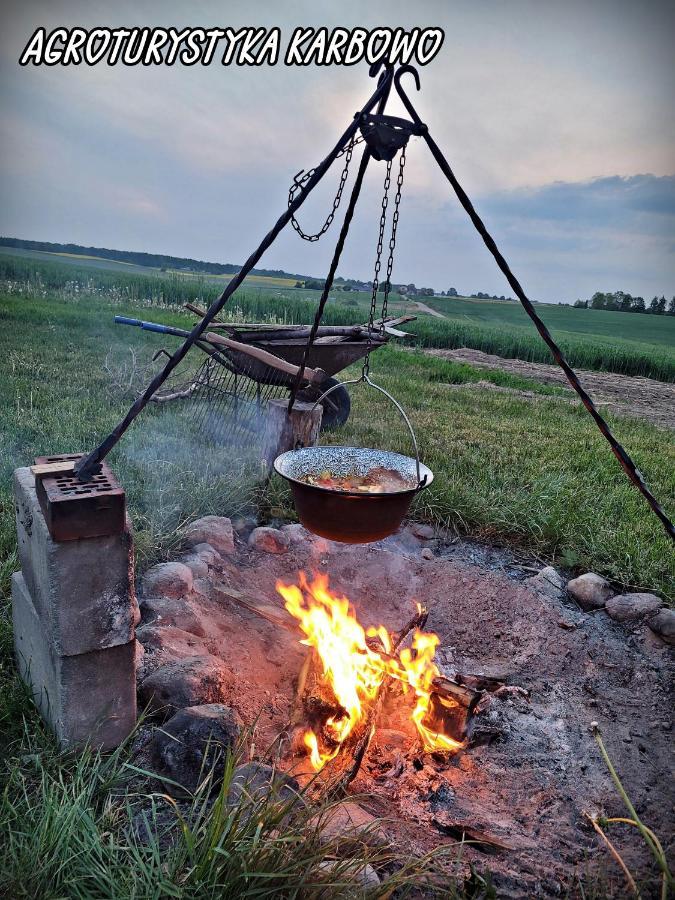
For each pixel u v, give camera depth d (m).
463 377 14.62
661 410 14.21
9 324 13.53
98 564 2.02
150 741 2.26
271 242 2.24
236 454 5.54
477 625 3.57
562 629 3.49
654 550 4.23
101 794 2.02
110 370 8.59
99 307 20.30
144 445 5.58
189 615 3.05
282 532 4.27
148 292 29.38
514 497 5.01
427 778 2.34
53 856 1.68
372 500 2.25
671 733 2.77
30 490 2.31
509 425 8.81
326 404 6.99
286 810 1.76
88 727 2.18
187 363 10.16
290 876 1.63
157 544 3.70
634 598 3.68
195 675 2.43
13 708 2.36
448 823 2.09
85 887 1.65
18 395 6.82
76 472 2.10
